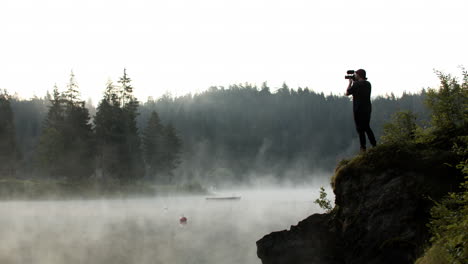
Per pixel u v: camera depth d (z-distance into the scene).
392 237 8.03
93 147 73.69
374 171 8.77
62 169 70.44
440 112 9.60
